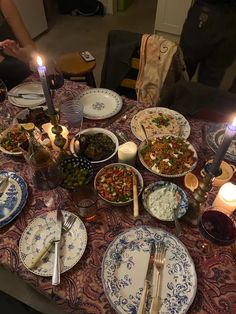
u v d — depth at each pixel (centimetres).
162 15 317
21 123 119
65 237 87
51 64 147
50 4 396
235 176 103
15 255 83
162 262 80
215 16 207
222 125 121
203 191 83
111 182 98
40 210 94
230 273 79
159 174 100
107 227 89
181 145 109
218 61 235
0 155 111
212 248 84
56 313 121
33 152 90
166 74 157
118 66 169
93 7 396
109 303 74
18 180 101
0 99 129
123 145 105
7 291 128
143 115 126
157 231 86
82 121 123
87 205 89
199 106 149
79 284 77
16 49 156
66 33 371
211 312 72
